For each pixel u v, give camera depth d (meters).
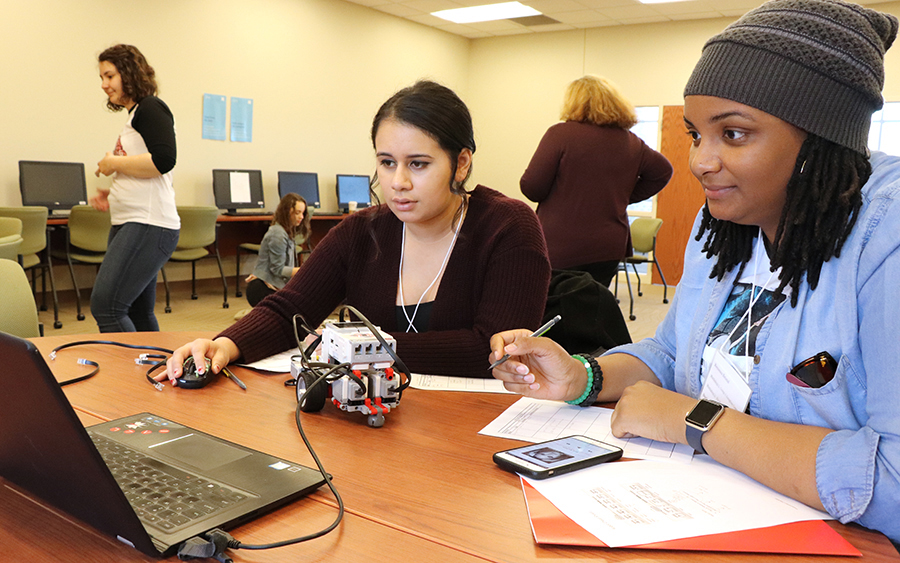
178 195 6.20
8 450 0.66
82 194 5.36
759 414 0.91
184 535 0.63
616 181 3.11
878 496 0.68
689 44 7.68
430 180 1.22
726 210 0.86
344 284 1.51
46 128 5.27
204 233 5.62
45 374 0.52
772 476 0.76
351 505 0.73
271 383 1.18
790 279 0.87
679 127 7.82
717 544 0.65
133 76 2.88
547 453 0.85
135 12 5.72
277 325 1.36
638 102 8.07
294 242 5.19
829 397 0.82
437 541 0.66
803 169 0.79
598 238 3.12
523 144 8.95
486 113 9.18
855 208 0.80
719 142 0.82
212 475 0.76
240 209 6.60
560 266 3.12
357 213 1.52
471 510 0.72
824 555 0.65
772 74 0.77
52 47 5.25
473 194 1.48
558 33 8.51
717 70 0.80
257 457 0.82
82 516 0.65
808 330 0.86
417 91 1.23
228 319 5.20
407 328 1.44
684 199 7.85
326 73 7.35
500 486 0.79
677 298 1.14
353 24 7.54
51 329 4.58
